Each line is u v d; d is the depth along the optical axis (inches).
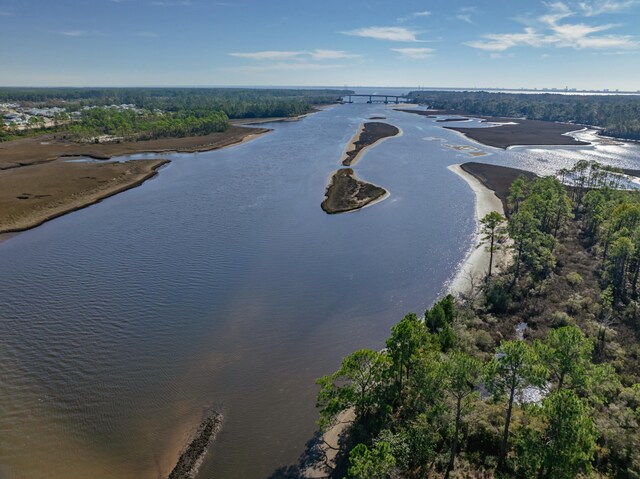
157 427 1505.9
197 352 1895.9
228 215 3609.7
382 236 3142.2
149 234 3223.4
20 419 1530.5
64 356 1862.7
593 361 1713.8
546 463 1144.2
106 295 2357.3
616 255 2267.5
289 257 2812.5
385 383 1510.8
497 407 1446.9
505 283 2378.2
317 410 1568.7
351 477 1200.2
